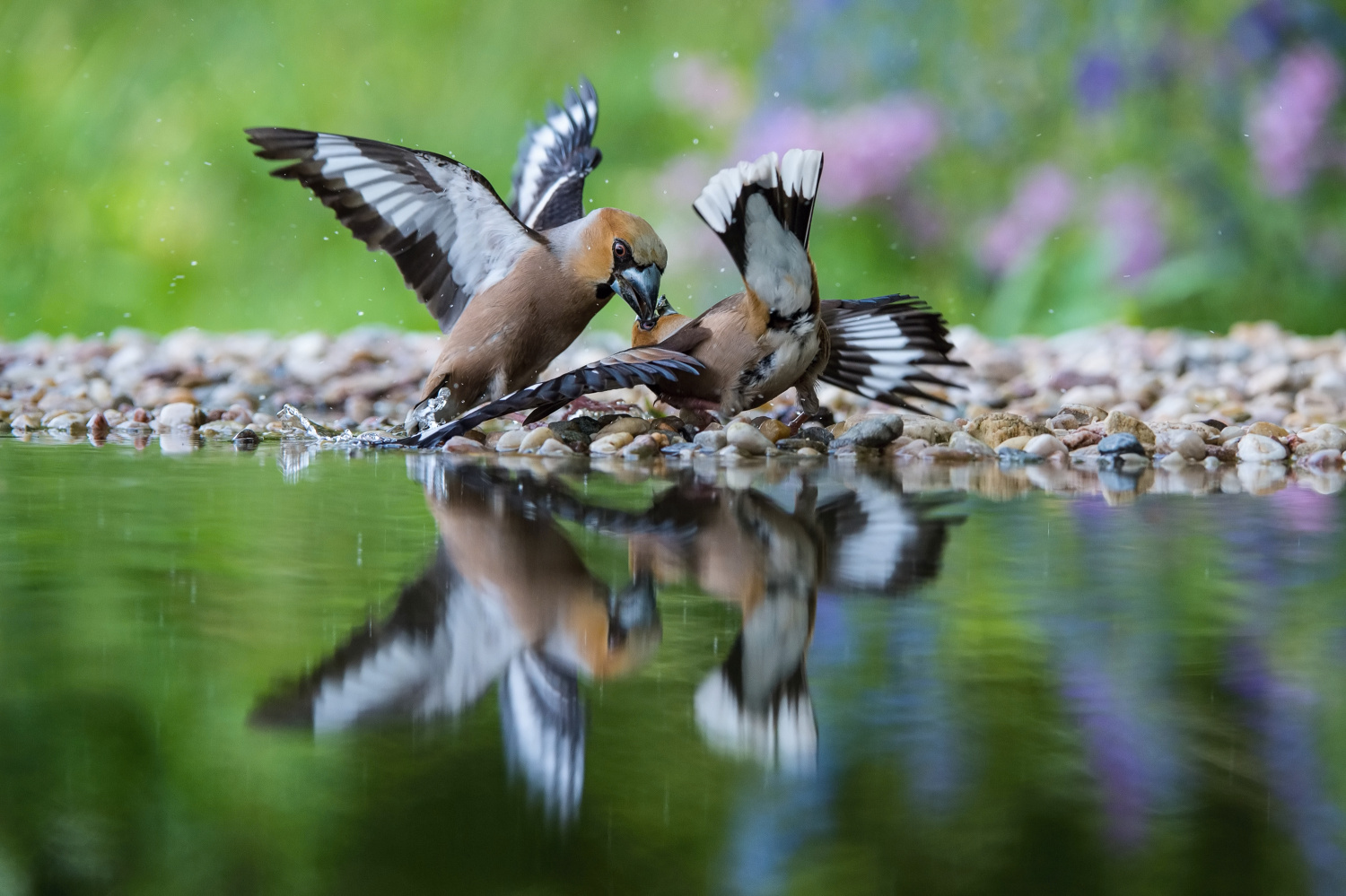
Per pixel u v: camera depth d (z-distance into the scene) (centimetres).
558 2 2258
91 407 988
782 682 336
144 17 2242
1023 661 352
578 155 1043
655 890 235
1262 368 1203
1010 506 587
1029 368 1249
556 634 374
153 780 277
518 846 246
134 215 2058
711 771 281
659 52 2203
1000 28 1905
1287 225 1780
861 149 1878
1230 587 429
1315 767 282
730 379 786
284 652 352
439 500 588
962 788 272
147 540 491
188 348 1324
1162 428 842
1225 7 1788
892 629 382
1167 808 265
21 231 2036
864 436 784
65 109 2145
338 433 883
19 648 353
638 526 528
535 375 862
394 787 272
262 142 826
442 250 855
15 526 518
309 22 2258
